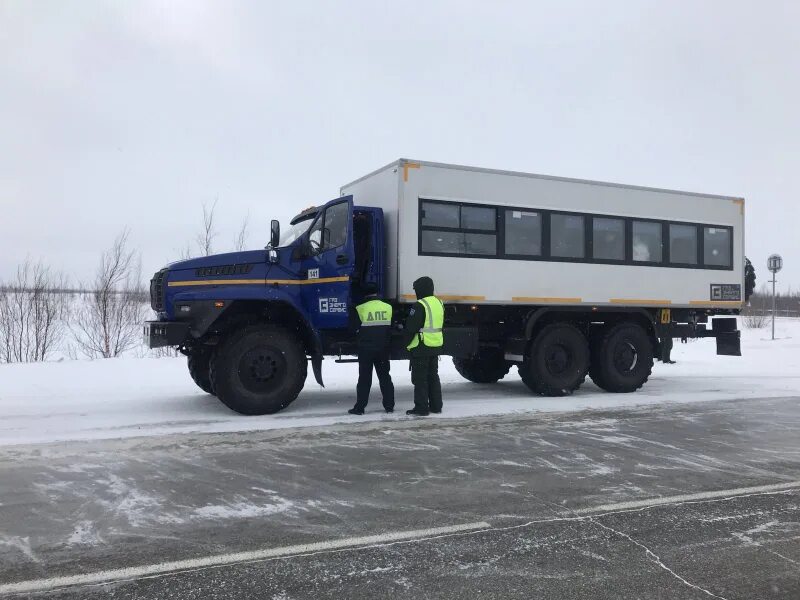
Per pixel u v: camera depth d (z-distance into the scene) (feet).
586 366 33.50
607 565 11.91
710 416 27.68
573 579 11.31
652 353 35.60
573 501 15.65
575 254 32.86
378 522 14.05
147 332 26.55
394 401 30.17
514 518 14.39
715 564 12.01
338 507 15.05
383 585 11.00
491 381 39.11
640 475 18.10
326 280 27.66
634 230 34.58
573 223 32.86
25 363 43.52
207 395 32.01
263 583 11.01
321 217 28.30
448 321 31.22
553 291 32.17
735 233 37.73
